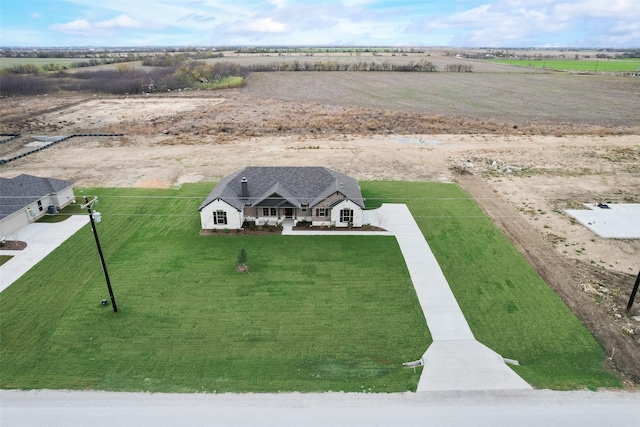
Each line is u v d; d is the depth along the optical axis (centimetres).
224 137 6650
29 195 3712
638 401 1920
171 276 2877
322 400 1927
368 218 3738
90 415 1847
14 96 11138
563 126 7400
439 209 3934
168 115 8488
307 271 2933
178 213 3862
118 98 10788
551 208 3972
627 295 2678
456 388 1991
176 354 2195
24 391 1973
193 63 17462
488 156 5594
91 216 2281
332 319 2459
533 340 2298
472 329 2384
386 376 2067
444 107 9269
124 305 2580
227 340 2291
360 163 5306
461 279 2852
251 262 3044
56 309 2545
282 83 13162
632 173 4916
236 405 1898
